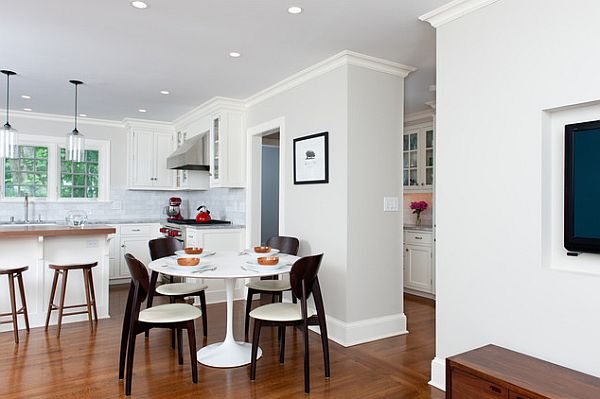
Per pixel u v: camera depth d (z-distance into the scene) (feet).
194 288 11.42
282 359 9.74
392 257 12.03
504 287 7.48
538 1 7.03
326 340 9.03
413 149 18.37
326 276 11.81
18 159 18.99
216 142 16.30
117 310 14.51
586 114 6.71
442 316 8.54
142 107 17.71
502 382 5.99
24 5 8.46
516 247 7.31
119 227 19.22
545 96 6.92
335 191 11.52
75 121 18.95
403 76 12.25
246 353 10.13
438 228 8.64
